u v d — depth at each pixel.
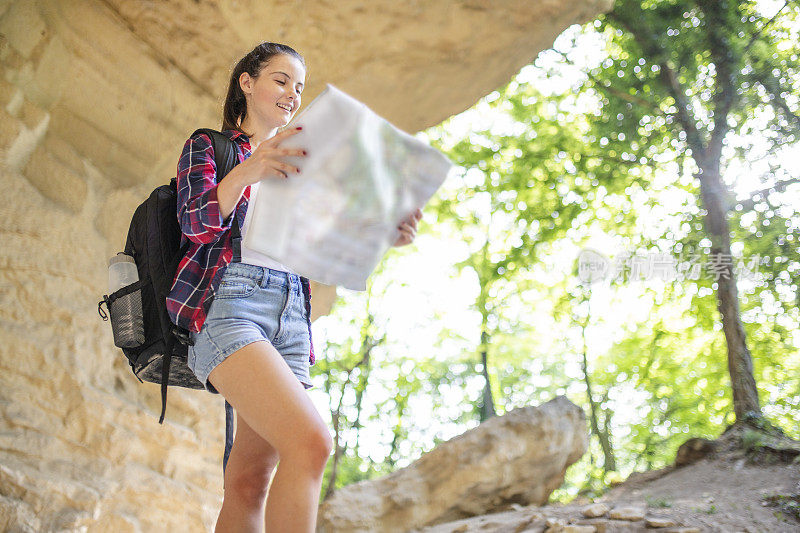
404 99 5.96
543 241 16.14
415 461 7.00
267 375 1.89
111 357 4.61
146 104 5.00
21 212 4.31
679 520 4.55
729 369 10.27
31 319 4.22
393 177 1.99
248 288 2.07
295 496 1.73
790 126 12.28
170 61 5.03
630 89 13.84
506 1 5.38
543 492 7.23
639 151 14.17
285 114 2.40
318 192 1.91
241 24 5.00
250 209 2.17
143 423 4.60
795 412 13.74
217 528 2.22
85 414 4.26
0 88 4.27
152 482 4.51
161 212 2.18
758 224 12.35
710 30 12.52
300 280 2.30
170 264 2.12
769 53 12.45
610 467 16.50
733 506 5.22
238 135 2.31
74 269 4.49
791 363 13.77
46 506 3.84
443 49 5.57
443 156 2.02
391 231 2.04
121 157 4.98
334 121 1.87
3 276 4.17
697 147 12.50
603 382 18.31
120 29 4.76
